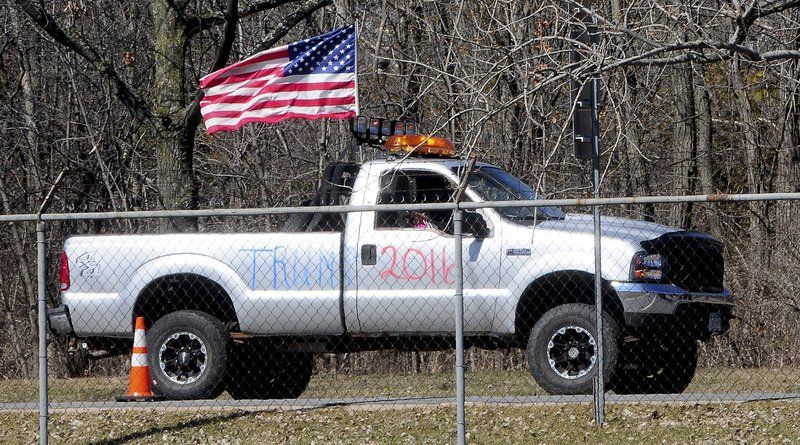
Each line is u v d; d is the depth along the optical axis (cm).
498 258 2206
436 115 3356
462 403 1727
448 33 3662
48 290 4497
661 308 2128
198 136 4784
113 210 4388
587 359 2136
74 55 4656
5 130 4622
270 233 2303
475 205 1733
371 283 2255
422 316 2231
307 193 4256
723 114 4622
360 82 4059
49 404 2216
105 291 2336
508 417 1945
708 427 1831
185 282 2336
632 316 2131
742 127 4284
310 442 1864
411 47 4028
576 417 1920
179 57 3684
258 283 2291
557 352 2153
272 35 3853
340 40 2897
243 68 2906
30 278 4528
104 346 2392
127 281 2328
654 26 1950
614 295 2159
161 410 2116
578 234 2167
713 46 1806
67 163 4572
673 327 2172
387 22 4016
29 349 4597
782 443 1716
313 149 4609
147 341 2314
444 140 2420
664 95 4378
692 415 1912
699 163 4009
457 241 1738
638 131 3631
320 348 2345
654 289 2131
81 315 2344
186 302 2395
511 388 2516
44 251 1859
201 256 2311
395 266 2245
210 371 2280
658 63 1858
